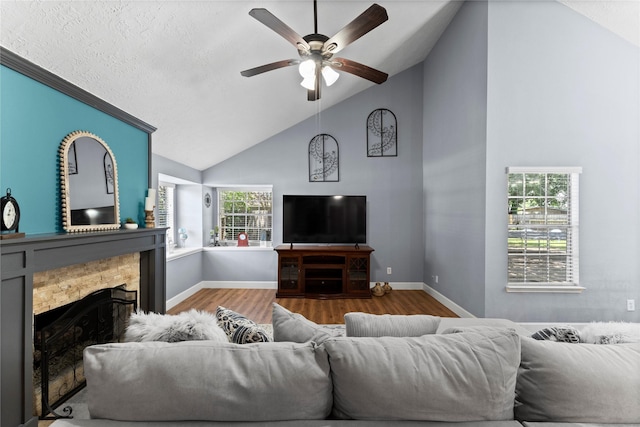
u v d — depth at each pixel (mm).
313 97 3299
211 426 1059
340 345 1139
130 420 1066
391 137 5586
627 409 1105
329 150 5602
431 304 4715
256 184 5609
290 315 1485
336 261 5215
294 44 2537
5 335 1686
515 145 3482
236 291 5359
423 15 4043
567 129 3486
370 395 1083
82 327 2455
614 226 3506
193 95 3312
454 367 1108
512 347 1166
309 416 1098
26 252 1785
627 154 3500
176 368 1081
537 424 1106
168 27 2338
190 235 5500
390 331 1479
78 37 2031
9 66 1832
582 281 3500
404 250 5590
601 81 3494
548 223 3516
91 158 2504
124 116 2945
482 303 3553
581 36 3479
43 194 2094
